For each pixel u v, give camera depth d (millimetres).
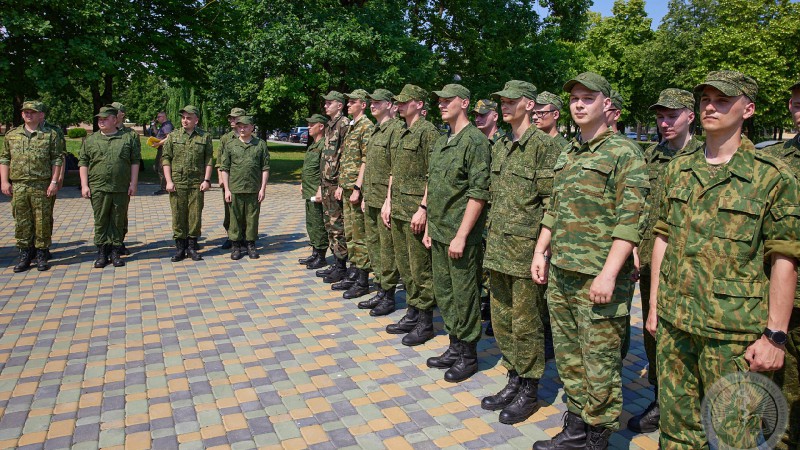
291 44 15867
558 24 21828
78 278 6969
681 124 3715
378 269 5785
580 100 2967
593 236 2934
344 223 6418
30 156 7031
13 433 3449
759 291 2379
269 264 7777
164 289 6539
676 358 2645
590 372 2951
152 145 14367
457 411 3732
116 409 3756
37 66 13367
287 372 4344
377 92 5574
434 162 4215
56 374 4285
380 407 3785
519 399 3625
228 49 17297
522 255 3484
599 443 3039
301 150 35656
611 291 2775
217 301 6109
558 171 3131
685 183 2604
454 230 4082
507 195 3596
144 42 16688
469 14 18781
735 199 2400
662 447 2781
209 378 4230
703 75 22953
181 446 3316
